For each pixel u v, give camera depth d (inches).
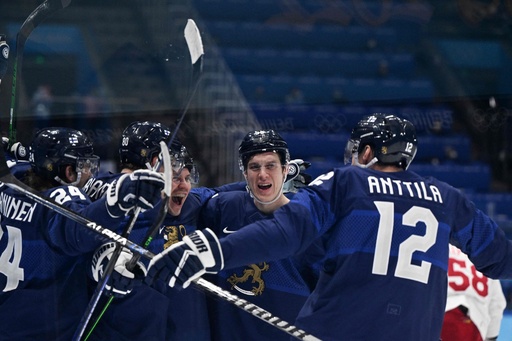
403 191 202.4
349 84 785.6
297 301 239.3
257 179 227.6
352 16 870.4
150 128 241.8
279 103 760.3
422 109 750.5
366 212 198.1
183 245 184.2
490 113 729.6
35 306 221.8
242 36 839.7
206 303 243.0
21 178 238.7
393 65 832.9
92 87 695.7
